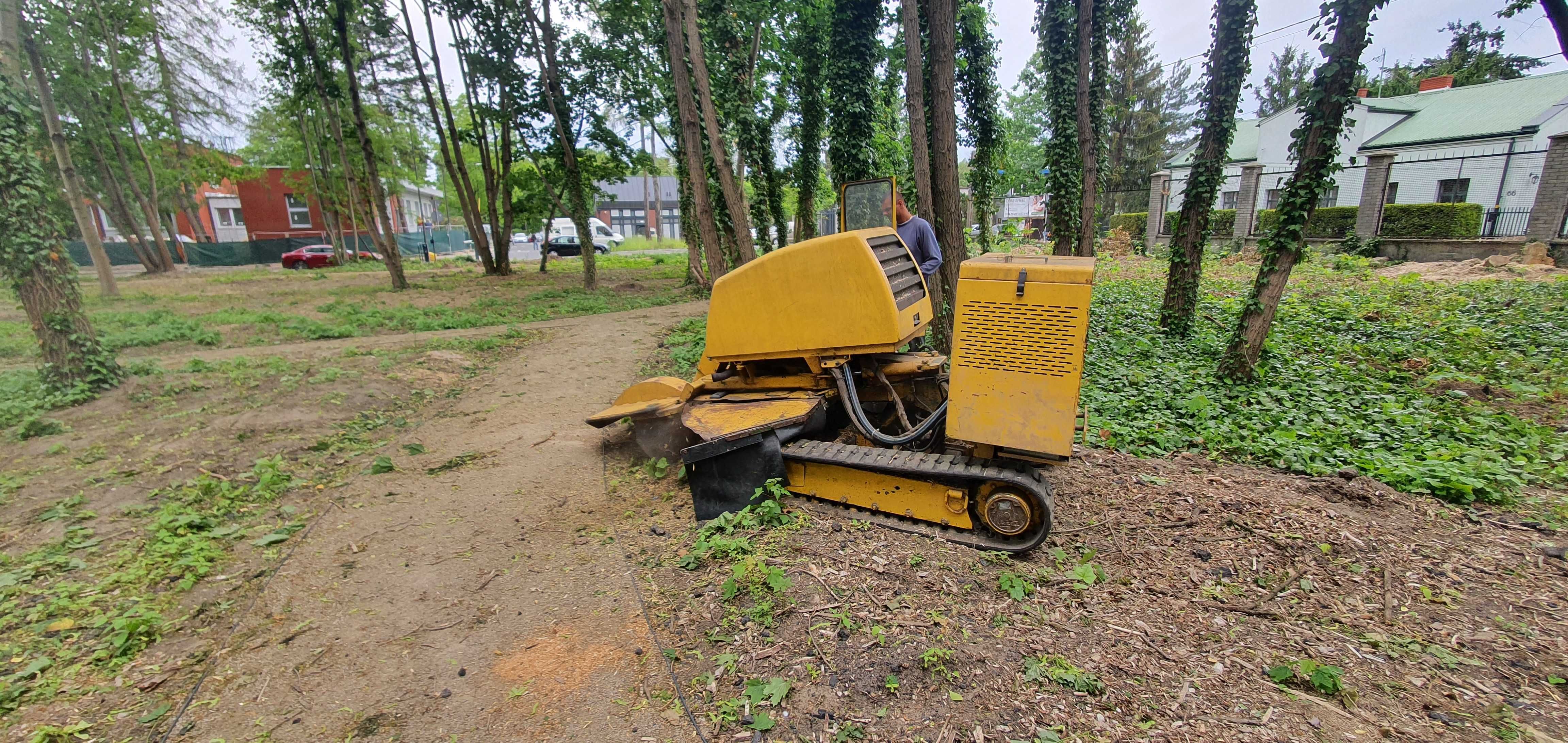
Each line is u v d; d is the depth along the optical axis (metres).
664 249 53.06
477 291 21.06
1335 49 6.31
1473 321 9.76
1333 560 3.49
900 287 4.25
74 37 22.73
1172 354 8.68
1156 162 41.06
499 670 2.96
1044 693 2.54
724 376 4.95
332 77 21.50
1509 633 2.91
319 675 2.96
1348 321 10.07
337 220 36.62
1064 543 3.69
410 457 5.88
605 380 8.68
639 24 19.94
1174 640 2.87
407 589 3.67
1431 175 21.89
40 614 3.36
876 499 3.93
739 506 4.11
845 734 2.40
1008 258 3.59
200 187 37.19
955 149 7.54
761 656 2.84
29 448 5.90
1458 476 4.41
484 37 22.14
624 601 3.43
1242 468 4.92
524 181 26.12
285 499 4.94
